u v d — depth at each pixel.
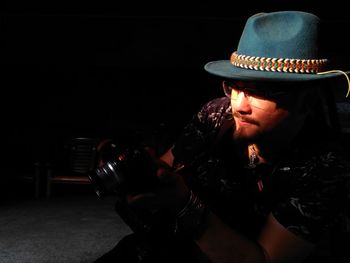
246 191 1.35
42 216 4.95
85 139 5.52
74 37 5.89
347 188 1.22
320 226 1.21
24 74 6.11
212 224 1.18
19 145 6.24
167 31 5.80
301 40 1.18
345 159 1.26
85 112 6.19
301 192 1.23
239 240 1.18
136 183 1.15
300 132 1.29
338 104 4.56
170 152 1.65
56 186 6.20
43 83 6.14
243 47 1.26
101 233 4.49
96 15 5.79
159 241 1.37
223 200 1.38
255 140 1.28
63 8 5.79
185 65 5.87
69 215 5.02
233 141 1.39
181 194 1.16
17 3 5.78
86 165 5.54
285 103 1.18
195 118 1.56
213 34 5.74
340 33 5.49
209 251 1.20
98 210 5.24
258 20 1.23
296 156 1.27
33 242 4.18
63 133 6.22
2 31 5.86
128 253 1.41
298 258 1.20
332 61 5.53
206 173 1.42
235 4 5.60
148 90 6.09
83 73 6.09
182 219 1.18
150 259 1.37
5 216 4.90
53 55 5.94
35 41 5.90
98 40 5.89
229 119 1.43
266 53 1.20
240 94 1.21
